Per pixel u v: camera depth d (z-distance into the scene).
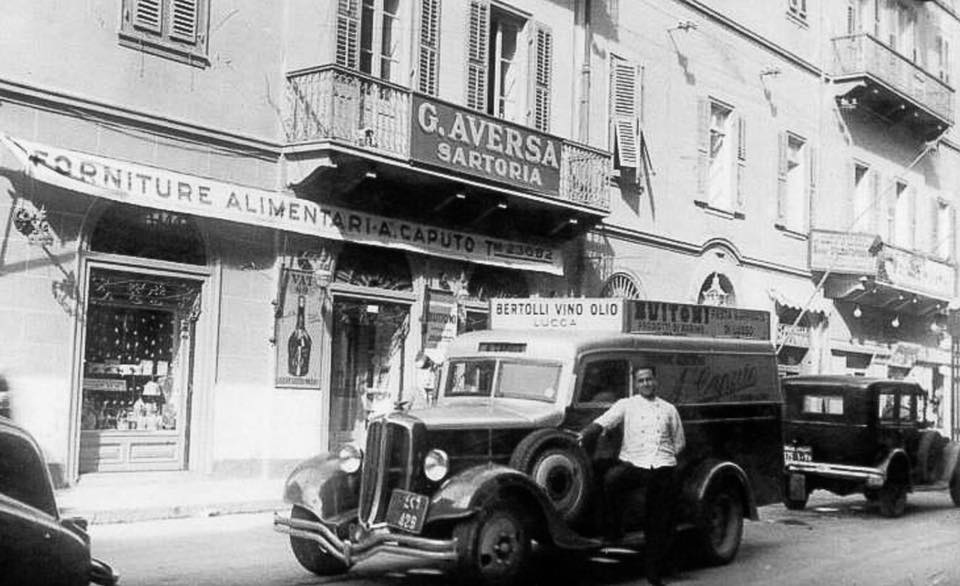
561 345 10.28
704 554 10.95
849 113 31.33
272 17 16.58
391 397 18.42
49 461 13.81
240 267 16.14
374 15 18.14
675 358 11.11
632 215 23.41
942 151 36.75
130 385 15.16
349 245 17.72
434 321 18.91
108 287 14.80
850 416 15.95
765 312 12.67
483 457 9.35
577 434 9.94
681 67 25.05
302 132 16.44
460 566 8.68
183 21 15.43
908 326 34.59
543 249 20.75
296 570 10.12
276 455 16.42
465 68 19.56
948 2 37.38
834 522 15.26
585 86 22.16
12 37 13.60
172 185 14.84
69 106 14.09
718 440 11.50
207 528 12.59
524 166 19.11
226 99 15.95
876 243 28.94
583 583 9.98
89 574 6.17
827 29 30.70
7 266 13.52
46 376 13.85
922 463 16.78
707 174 25.75
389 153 16.69
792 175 29.61
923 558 11.88
